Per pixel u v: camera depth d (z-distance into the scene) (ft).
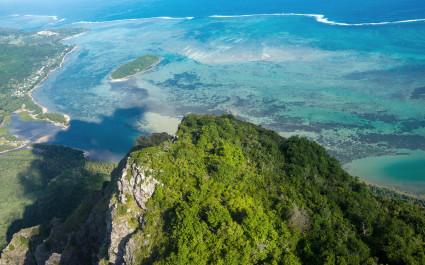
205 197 223.92
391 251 191.72
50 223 377.09
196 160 252.83
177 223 210.59
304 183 252.42
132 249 216.95
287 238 201.26
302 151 289.53
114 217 232.94
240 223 208.44
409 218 226.58
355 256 188.03
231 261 191.01
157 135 376.27
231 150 268.82
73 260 287.69
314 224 210.18
